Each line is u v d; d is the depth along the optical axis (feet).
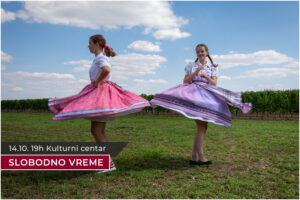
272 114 39.32
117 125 28.73
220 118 11.27
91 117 10.39
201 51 12.38
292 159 11.83
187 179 9.43
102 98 10.43
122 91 11.53
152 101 11.82
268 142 16.26
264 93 37.88
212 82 12.20
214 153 13.76
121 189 8.28
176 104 11.30
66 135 21.30
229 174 10.01
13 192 8.19
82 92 11.12
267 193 8.00
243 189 8.30
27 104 76.48
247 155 13.10
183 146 15.98
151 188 8.40
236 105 12.00
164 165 11.39
